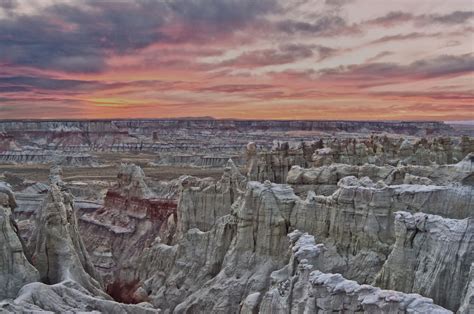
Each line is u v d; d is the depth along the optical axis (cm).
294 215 5922
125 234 10019
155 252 7875
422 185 5281
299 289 4497
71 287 5366
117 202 11169
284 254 5834
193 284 6706
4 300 4781
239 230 6209
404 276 4488
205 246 6975
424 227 4509
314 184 6550
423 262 4412
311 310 4016
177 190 10475
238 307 5759
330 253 5359
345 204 5462
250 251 6122
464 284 4097
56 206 5944
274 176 7612
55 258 5781
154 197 10456
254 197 6172
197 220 7638
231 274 6069
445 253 4259
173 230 8606
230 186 7575
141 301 7306
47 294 5047
